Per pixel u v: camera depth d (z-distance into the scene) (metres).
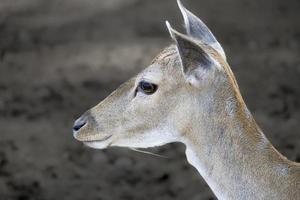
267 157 8.70
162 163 16.17
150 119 9.16
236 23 28.44
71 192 14.84
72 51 25.00
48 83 21.45
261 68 22.88
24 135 17.50
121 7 30.89
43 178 15.43
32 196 14.66
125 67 23.08
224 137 8.74
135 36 26.73
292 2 31.41
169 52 9.09
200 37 9.48
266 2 31.55
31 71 22.75
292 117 18.55
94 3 31.48
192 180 15.34
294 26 27.92
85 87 21.12
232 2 31.70
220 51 9.33
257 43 25.83
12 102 19.73
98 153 16.66
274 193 8.64
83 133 9.62
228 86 8.71
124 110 9.34
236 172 8.73
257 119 18.38
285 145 16.59
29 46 25.59
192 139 8.95
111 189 15.01
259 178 8.67
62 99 20.05
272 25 28.14
